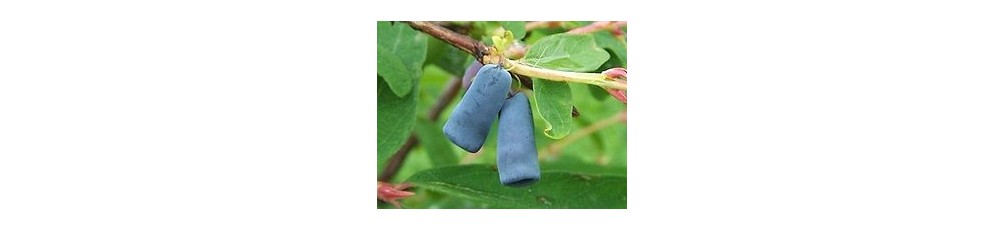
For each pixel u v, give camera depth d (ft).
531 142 0.97
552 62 0.99
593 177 1.13
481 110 0.96
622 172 1.24
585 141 1.32
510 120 0.97
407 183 1.12
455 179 1.12
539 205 1.12
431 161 1.22
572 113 1.00
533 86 0.97
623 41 1.11
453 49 1.14
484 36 1.09
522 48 1.00
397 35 1.11
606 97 1.16
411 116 1.11
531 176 0.97
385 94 1.11
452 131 0.97
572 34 1.00
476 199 1.12
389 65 1.09
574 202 1.12
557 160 1.26
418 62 1.10
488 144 1.24
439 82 1.25
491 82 0.96
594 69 0.98
